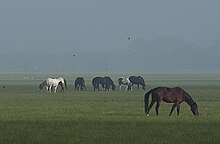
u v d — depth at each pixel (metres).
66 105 51.59
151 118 37.81
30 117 38.97
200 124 34.44
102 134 30.06
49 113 42.25
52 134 30.05
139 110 45.47
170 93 39.41
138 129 32.00
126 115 40.47
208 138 28.89
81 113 42.31
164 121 35.97
